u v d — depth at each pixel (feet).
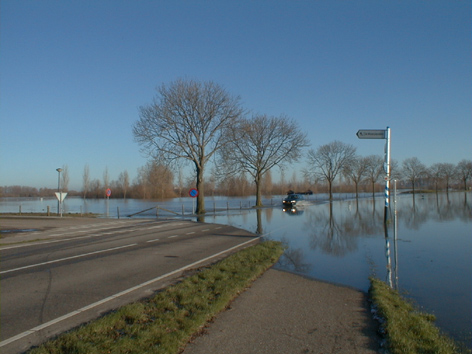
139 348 14.51
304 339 16.46
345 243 47.09
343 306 21.42
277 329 17.60
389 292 24.06
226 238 53.16
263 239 52.08
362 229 62.39
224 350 15.15
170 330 16.48
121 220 91.40
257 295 23.57
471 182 327.47
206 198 313.12
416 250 40.91
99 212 135.95
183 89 107.45
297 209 131.54
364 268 32.30
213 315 19.25
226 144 116.06
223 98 112.16
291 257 37.91
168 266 32.07
